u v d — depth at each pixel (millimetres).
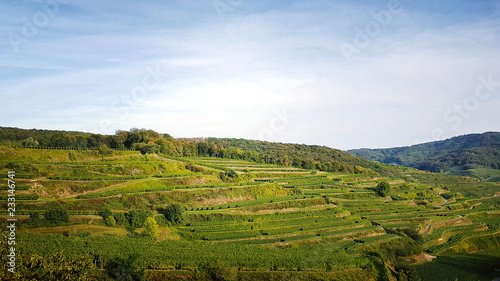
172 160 170875
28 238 83438
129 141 193125
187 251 92625
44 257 75875
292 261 95812
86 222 101875
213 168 177250
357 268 102375
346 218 145500
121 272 78188
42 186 112250
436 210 187875
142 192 126125
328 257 102375
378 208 173750
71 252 81062
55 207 102625
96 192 121375
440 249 139500
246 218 128500
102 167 139000
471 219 186000
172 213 114875
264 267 92812
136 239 96062
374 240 125062
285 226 126312
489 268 125688
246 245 104938
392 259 118375
